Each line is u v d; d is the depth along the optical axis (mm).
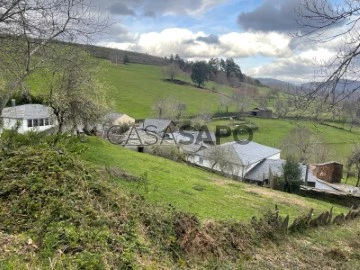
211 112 69375
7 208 5773
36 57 12852
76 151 9539
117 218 6301
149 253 5879
